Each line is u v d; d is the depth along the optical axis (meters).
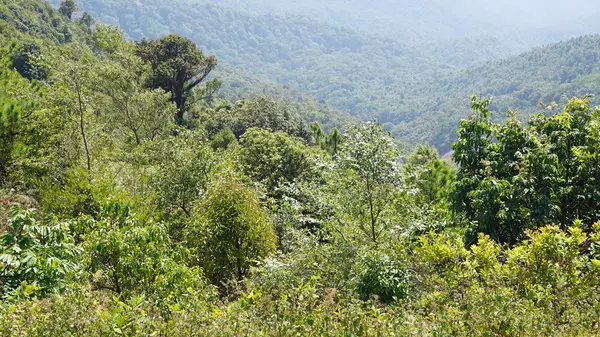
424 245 8.17
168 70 36.97
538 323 5.11
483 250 7.95
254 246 10.95
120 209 9.27
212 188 11.18
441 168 13.78
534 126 11.80
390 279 7.48
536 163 10.31
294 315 4.95
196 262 10.65
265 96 37.62
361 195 10.08
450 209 11.84
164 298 6.50
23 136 15.16
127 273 7.23
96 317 4.41
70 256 6.38
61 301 4.49
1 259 5.73
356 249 9.27
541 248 7.21
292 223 11.55
